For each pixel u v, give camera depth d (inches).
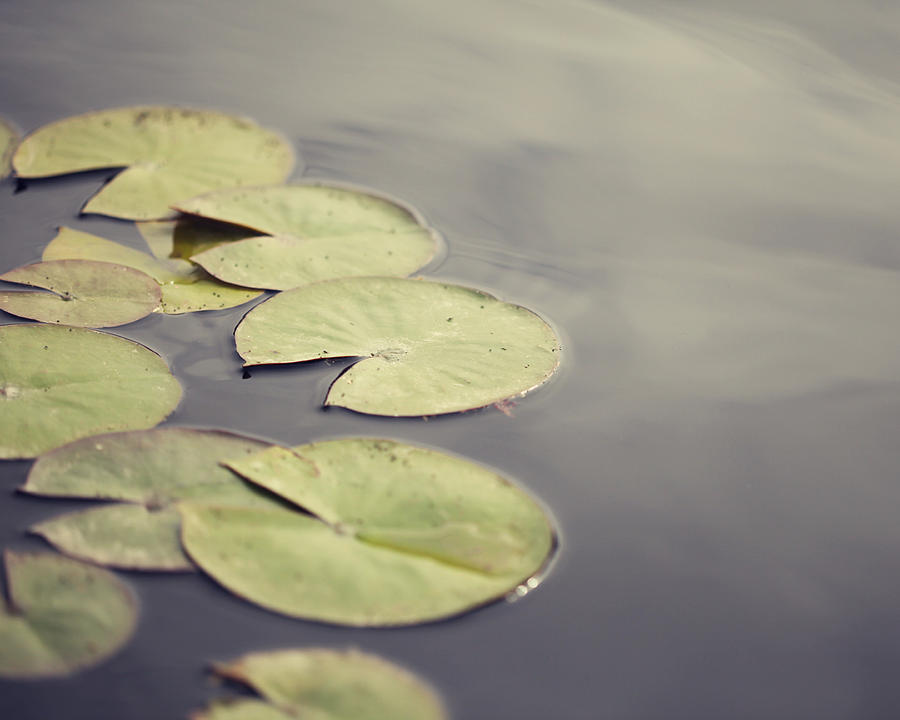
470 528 111.2
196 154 123.5
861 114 128.1
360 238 120.2
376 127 126.3
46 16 132.0
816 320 118.3
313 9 134.6
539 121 127.1
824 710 108.8
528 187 123.5
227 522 110.8
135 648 108.7
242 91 128.0
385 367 115.2
